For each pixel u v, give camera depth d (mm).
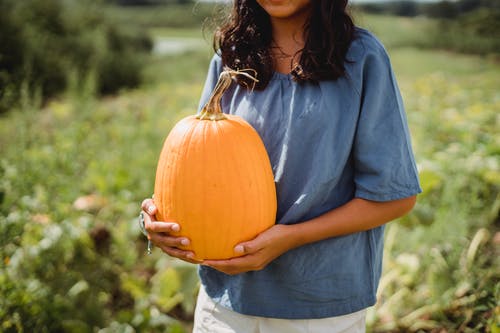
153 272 3189
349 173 1545
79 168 3900
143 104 6988
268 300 1596
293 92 1494
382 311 2689
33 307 2424
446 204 3154
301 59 1475
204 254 1485
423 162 3451
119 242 3158
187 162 1443
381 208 1490
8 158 3229
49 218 2971
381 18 22391
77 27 13609
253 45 1593
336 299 1574
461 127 4469
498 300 2287
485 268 2744
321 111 1446
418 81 7324
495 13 20109
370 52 1444
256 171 1451
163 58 16453
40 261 2771
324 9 1444
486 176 3484
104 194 3730
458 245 2736
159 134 4621
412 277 2812
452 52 17375
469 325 2473
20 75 3980
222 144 1438
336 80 1454
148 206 1594
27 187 2975
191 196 1435
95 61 12789
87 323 2650
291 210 1512
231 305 1660
